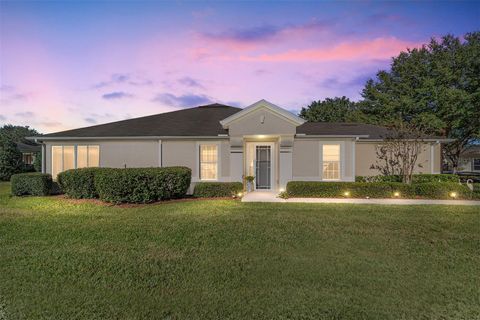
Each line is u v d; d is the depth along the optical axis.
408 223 7.41
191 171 12.70
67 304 3.43
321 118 43.34
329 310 3.27
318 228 6.90
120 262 4.74
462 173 33.22
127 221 7.71
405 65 28.19
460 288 3.82
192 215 8.50
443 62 25.59
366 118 31.62
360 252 5.22
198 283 3.96
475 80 23.88
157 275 4.23
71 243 5.80
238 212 8.95
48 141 14.57
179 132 14.31
